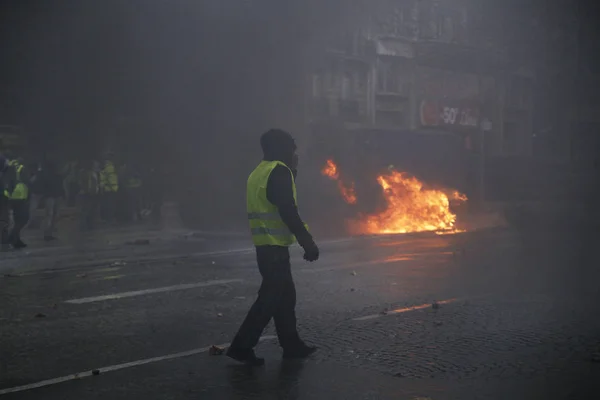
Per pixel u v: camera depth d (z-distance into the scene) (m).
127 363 5.55
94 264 12.16
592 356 5.55
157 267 11.61
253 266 11.65
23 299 8.65
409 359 5.55
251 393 4.70
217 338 6.43
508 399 4.52
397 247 14.59
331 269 11.00
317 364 5.42
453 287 9.21
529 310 7.59
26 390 4.85
